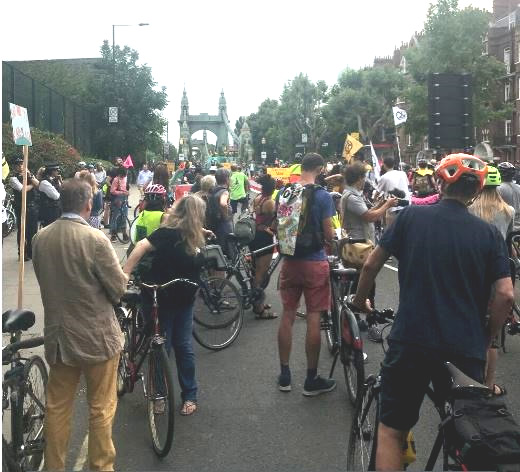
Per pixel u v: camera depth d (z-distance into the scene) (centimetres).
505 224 541
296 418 506
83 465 439
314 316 546
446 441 268
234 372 627
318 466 425
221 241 890
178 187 1512
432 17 4472
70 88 4378
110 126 4241
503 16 6456
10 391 373
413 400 301
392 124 6981
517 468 219
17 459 372
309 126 8425
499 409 251
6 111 2180
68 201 374
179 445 461
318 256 543
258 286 833
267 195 830
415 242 302
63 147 2223
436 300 292
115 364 386
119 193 1581
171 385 434
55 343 366
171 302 498
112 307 381
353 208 674
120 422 508
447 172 305
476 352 289
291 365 642
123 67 4416
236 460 436
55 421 379
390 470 299
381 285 1052
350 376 532
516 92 5622
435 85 1359
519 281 1007
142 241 491
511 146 5597
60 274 365
